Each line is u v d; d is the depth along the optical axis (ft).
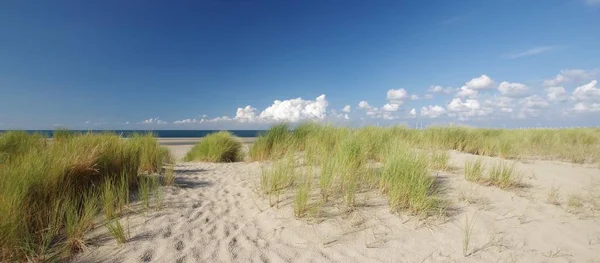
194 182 17.07
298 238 10.00
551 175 18.19
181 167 22.07
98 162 13.74
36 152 13.85
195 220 11.21
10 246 7.72
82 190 11.85
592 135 36.86
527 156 25.46
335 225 10.78
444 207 12.25
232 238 9.87
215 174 19.56
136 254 8.44
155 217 11.09
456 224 11.02
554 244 9.89
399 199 12.14
